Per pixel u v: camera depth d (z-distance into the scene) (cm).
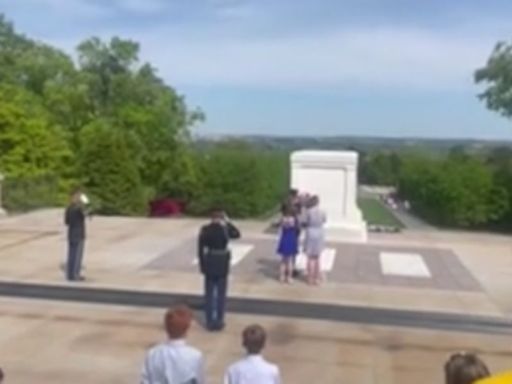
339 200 2062
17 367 865
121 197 4228
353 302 1277
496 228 4109
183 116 5491
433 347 1008
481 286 1469
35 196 2969
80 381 819
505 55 4138
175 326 516
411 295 1354
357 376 866
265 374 509
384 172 10562
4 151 3922
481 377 309
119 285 1359
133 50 5503
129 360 901
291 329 1078
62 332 1021
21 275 1427
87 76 5294
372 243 2030
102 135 4316
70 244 1378
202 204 4869
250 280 1443
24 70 5378
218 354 932
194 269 1548
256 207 4816
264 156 5144
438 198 4609
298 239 1445
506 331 1111
